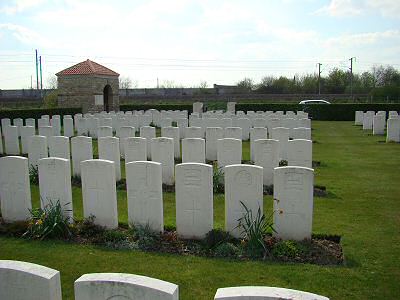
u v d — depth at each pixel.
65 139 12.24
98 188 7.63
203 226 7.16
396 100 51.41
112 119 23.20
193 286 5.52
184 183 7.12
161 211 7.39
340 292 5.30
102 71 34.16
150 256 6.52
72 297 5.33
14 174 8.17
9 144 16.77
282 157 13.98
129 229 7.64
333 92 68.31
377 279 5.62
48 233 7.30
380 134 23.38
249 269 5.96
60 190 7.79
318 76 69.25
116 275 3.59
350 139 21.55
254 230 6.79
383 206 9.03
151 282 3.45
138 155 11.82
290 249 6.42
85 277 3.57
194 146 11.46
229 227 7.23
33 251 6.80
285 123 19.86
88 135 21.80
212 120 20.20
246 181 7.00
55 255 6.62
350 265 6.04
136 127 23.91
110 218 7.67
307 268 5.96
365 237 7.13
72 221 7.89
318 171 12.95
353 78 68.62
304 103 38.25
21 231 7.60
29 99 51.09
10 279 3.81
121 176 12.33
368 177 12.03
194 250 6.71
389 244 6.82
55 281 3.77
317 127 29.11
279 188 6.86
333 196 9.88
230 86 71.94
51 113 30.08
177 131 15.25
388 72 68.06
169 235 7.23
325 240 7.07
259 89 68.94
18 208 8.27
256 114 25.36
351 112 35.94
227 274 5.83
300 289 5.38
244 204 7.07
